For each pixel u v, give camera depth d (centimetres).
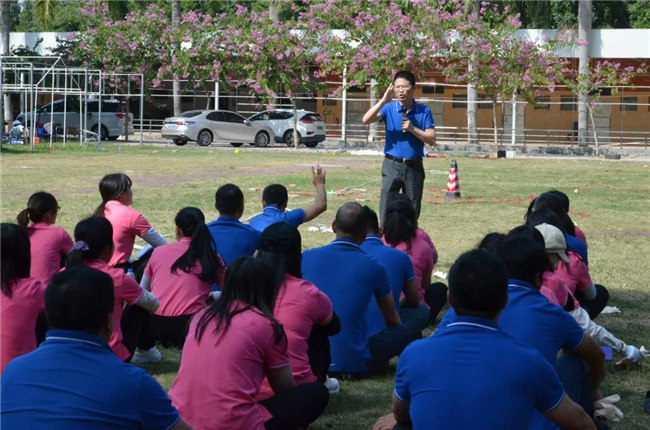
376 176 2153
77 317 305
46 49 3925
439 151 3497
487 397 318
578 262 618
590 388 452
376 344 592
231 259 650
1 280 487
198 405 392
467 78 3325
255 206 1523
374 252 612
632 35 3625
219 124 3478
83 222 545
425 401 325
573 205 1606
